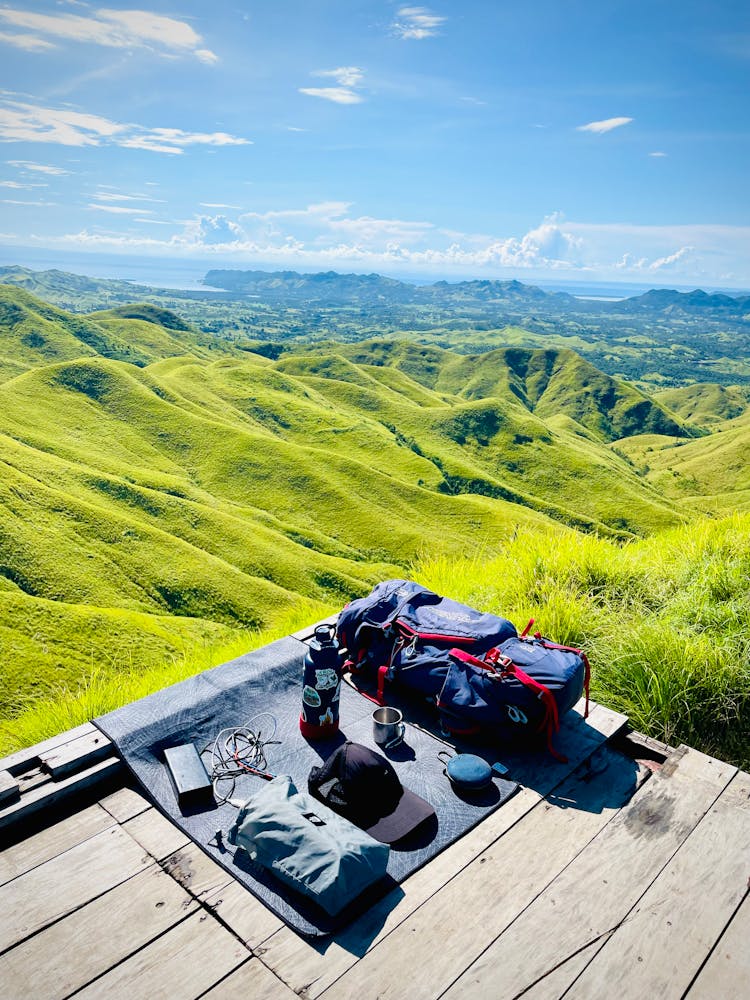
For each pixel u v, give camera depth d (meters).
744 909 2.96
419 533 117.81
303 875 2.84
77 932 2.72
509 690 3.92
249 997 2.46
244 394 174.62
